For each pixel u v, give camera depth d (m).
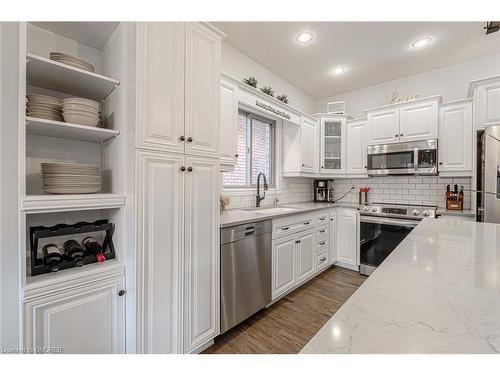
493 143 2.24
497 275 0.74
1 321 1.08
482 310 0.53
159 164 1.42
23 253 1.05
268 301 2.25
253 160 3.13
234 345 1.78
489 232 1.41
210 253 1.71
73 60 1.28
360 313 0.52
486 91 2.40
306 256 2.82
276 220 2.36
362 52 2.77
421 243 1.14
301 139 3.34
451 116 2.78
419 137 2.96
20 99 1.05
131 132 1.34
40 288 1.08
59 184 1.24
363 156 3.47
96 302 1.26
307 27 2.31
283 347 1.77
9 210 1.08
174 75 1.49
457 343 0.42
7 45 1.07
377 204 3.53
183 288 1.53
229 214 2.34
